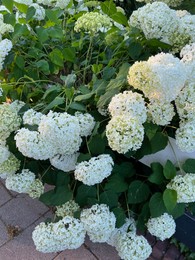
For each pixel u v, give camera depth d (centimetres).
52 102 76
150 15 78
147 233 112
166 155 83
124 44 87
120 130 66
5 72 104
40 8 103
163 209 78
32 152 72
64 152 75
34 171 90
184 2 124
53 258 108
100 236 78
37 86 93
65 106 82
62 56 97
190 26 82
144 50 88
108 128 68
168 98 67
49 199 86
